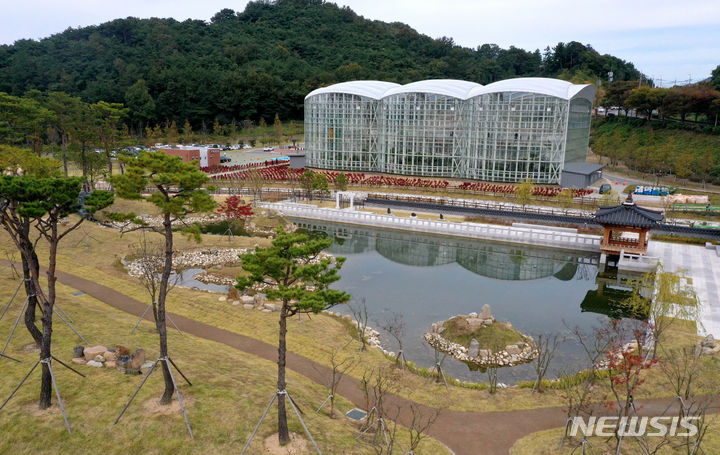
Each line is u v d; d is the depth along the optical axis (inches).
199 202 1154.0
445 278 2566.4
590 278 2573.8
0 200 1218.6
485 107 4488.2
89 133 3737.7
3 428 1000.2
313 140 5580.7
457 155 4808.1
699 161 4626.0
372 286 2421.3
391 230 3501.5
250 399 1159.0
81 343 1412.4
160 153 1135.6
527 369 1608.0
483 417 1234.6
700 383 1347.2
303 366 1480.1
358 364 1504.7
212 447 978.7
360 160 5349.4
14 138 3558.1
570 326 1969.7
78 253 2495.1
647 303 1982.0
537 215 3491.6
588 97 4950.8
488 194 4188.0
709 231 3021.7
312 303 927.7
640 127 6176.2
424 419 1222.3
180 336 1612.9
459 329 1822.1
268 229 3437.5
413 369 1497.3
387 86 5654.5
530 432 1166.3
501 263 2829.7
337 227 3617.1
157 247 2746.1
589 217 3363.7
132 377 1224.2
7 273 2063.2
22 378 1189.1
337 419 1166.3
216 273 2455.7
